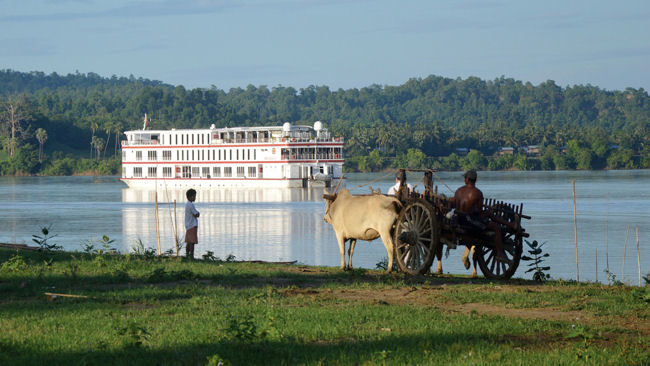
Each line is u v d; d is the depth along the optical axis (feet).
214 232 298.15
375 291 91.20
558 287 95.96
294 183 625.00
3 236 278.67
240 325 64.59
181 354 58.70
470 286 95.20
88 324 70.13
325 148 644.27
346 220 112.78
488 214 101.91
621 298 85.56
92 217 374.43
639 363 56.18
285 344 61.87
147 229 309.42
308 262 206.39
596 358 57.06
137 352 59.52
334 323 70.44
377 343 62.23
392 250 107.86
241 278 104.06
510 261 103.60
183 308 78.28
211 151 647.97
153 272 104.47
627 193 549.13
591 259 211.82
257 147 629.92
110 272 107.24
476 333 66.03
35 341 63.52
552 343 63.00
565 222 326.24
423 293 89.10
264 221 347.15
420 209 103.40
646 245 243.19
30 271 107.24
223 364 54.60
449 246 100.48
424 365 55.16
